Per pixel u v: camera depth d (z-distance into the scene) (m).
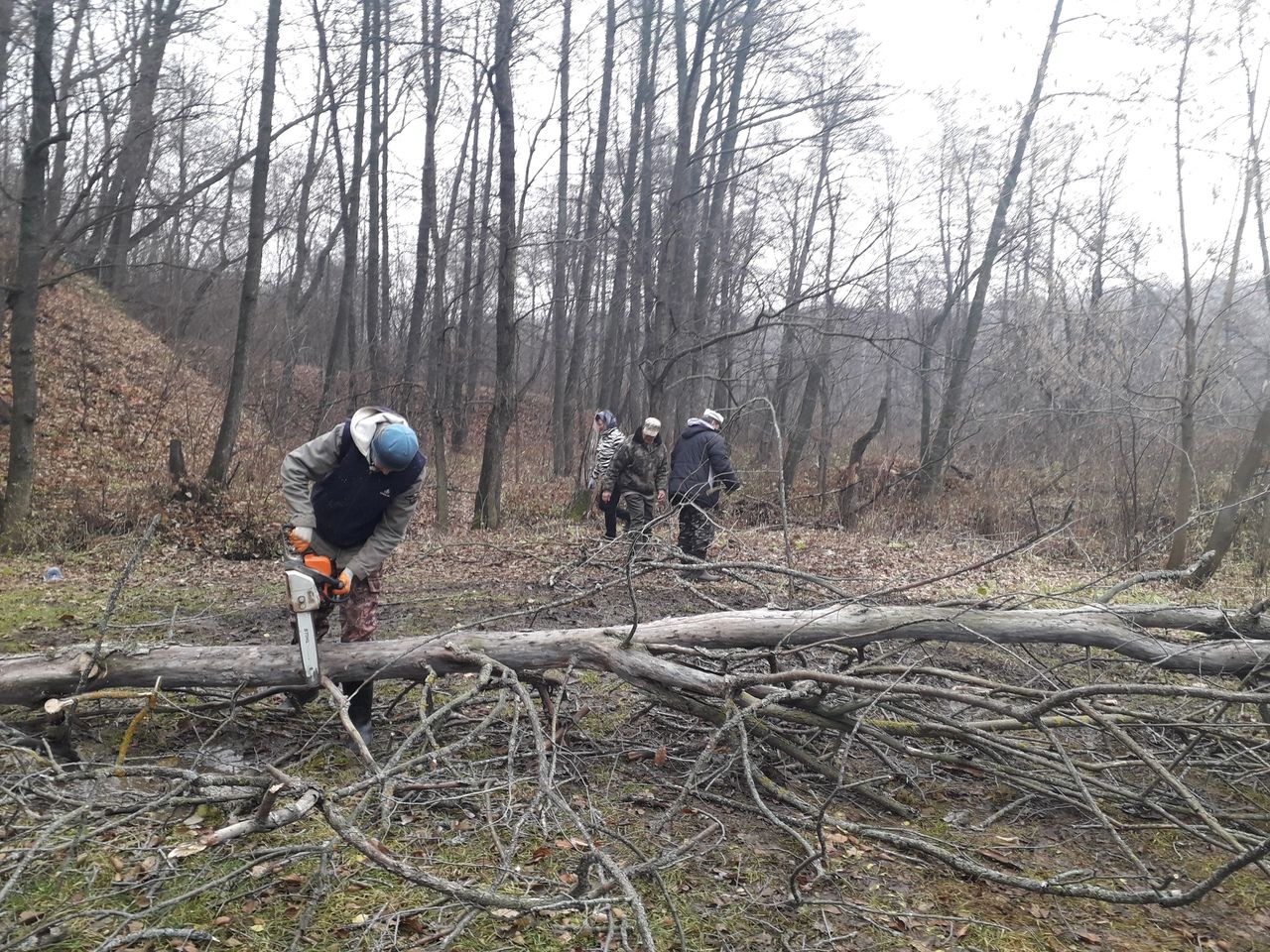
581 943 2.70
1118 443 12.73
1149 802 3.50
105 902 2.71
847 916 2.97
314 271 25.92
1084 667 5.61
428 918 2.77
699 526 8.26
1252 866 3.52
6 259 11.94
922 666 3.85
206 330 21.47
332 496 3.92
